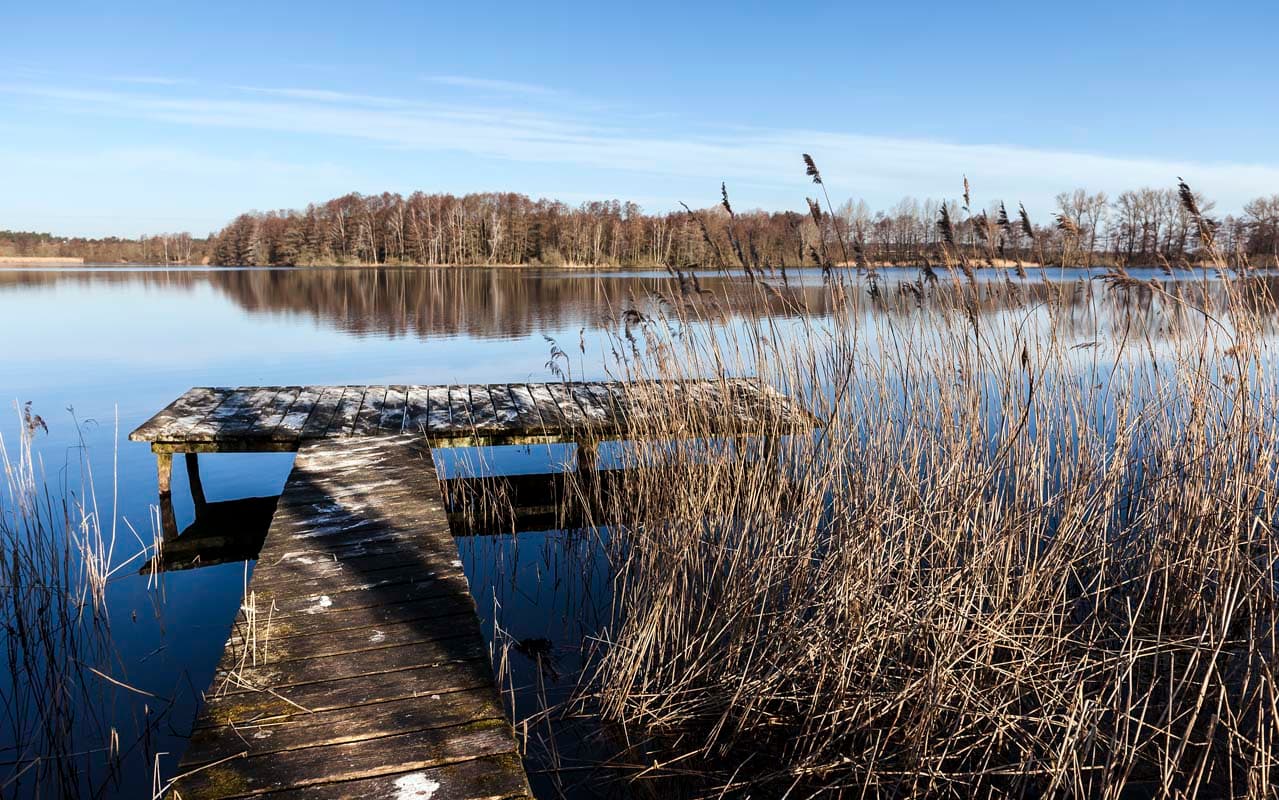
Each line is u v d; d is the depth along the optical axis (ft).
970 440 13.91
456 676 9.77
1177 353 14.93
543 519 21.99
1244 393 12.21
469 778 7.86
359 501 16.88
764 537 14.05
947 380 14.82
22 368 44.80
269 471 26.94
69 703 12.42
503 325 67.51
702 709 11.96
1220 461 13.25
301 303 91.71
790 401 15.35
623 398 25.52
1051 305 13.47
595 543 19.98
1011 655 12.05
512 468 26.81
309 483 18.22
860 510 13.51
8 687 12.87
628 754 11.22
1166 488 14.38
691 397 18.94
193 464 23.47
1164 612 12.71
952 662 10.85
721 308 16.62
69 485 24.29
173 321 71.41
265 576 12.89
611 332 21.24
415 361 47.52
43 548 18.13
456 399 25.91
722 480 16.37
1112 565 14.61
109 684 13.04
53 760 10.96
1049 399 15.43
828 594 12.59
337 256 239.50
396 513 16.08
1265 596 10.55
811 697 11.64
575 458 24.98
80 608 15.51
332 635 10.85
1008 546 12.07
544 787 10.53
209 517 22.15
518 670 13.48
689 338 17.26
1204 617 12.19
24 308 82.84
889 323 16.19
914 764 10.13
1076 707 9.73
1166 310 15.05
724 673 12.24
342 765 8.01
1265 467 12.52
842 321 14.39
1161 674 12.16
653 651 12.95
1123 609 13.78
